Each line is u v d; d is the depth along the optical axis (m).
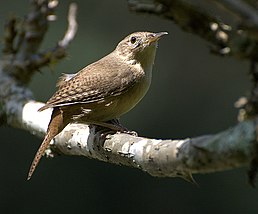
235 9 4.69
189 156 4.73
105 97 7.38
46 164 13.83
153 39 7.73
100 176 13.80
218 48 6.69
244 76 15.76
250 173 4.40
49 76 15.05
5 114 8.26
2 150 14.00
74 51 16.00
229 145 4.30
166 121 15.56
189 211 13.60
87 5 16.66
